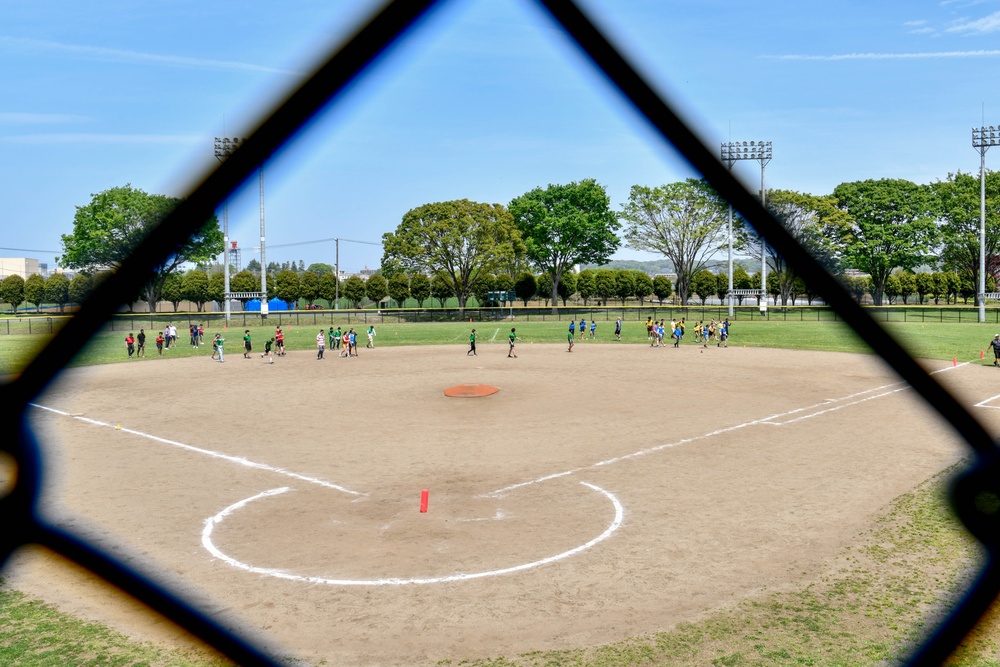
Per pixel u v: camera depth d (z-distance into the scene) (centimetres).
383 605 1047
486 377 3503
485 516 1434
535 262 9744
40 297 9506
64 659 889
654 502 1510
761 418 2403
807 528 1342
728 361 4147
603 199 9112
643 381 3325
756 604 1038
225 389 3194
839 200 8906
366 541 1298
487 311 8344
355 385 3284
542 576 1144
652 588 1095
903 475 1688
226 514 1452
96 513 1458
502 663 889
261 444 2084
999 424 2198
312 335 6141
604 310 8556
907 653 888
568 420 2406
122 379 3550
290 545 1280
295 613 1023
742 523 1374
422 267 8250
